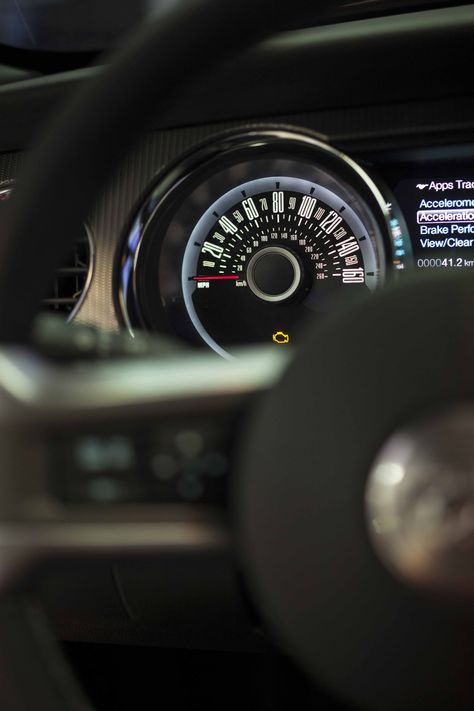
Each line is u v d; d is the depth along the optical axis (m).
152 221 1.93
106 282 1.94
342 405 0.45
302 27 1.71
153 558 0.49
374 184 1.86
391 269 1.89
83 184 0.53
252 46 0.56
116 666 1.13
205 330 1.99
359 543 0.45
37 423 0.48
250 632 0.95
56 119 0.53
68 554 0.48
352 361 0.46
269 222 1.97
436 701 0.47
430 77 1.75
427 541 0.45
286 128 1.87
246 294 1.98
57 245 0.53
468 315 0.46
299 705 1.02
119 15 1.82
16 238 0.52
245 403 0.48
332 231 1.94
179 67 0.54
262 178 1.94
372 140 1.84
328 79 1.77
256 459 0.46
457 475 0.45
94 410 0.48
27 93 1.87
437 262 1.87
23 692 0.50
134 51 0.53
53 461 0.48
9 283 0.52
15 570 0.48
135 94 0.54
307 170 1.90
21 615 0.50
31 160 0.53
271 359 0.49
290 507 0.46
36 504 0.48
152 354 0.59
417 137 1.82
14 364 0.49
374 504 0.45
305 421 0.46
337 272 1.95
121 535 0.48
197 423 0.49
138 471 0.49
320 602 0.46
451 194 1.86
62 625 1.07
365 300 0.46
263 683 1.07
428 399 0.45
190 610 0.89
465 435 0.45
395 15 1.68
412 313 0.46
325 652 0.47
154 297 1.98
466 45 1.67
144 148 1.92
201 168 1.92
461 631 0.46
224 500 0.49
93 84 0.53
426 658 0.46
